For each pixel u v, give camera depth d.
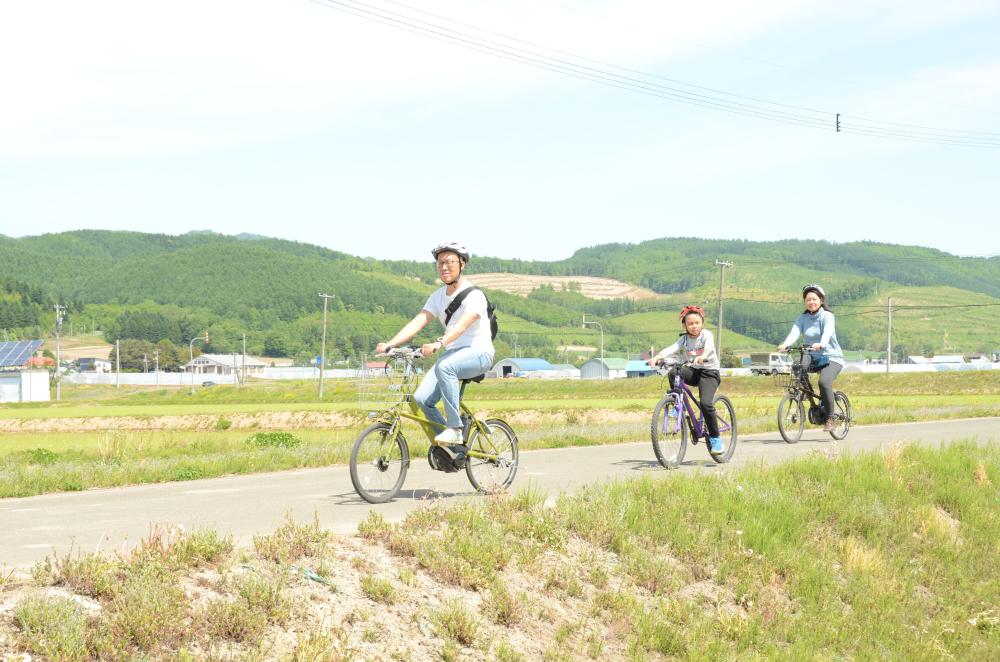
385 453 8.90
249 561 5.82
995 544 10.77
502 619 6.20
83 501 10.21
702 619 7.23
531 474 11.75
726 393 77.56
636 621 6.84
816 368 16.05
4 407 81.44
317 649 4.95
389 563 6.32
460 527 7.17
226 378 171.00
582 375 160.75
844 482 11.10
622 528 8.14
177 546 5.69
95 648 4.48
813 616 8.01
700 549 8.20
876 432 18.92
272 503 9.30
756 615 7.61
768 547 8.69
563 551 7.44
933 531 10.59
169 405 72.56
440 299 8.78
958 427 20.62
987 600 9.57
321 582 5.75
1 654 4.25
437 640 5.61
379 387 8.91
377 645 5.32
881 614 8.48
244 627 4.98
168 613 4.79
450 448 8.80
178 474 13.38
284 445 24.20
